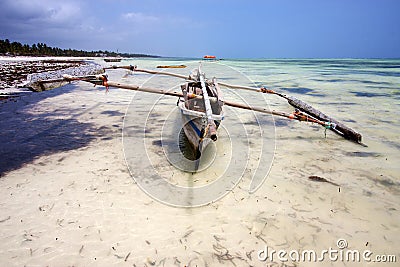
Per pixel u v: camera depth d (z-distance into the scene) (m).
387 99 10.73
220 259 2.45
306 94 12.17
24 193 3.45
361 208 3.27
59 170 4.13
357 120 7.39
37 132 5.96
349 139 5.83
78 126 6.48
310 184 3.86
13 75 16.84
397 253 2.57
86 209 3.14
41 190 3.53
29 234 2.70
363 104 9.67
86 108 8.38
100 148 5.09
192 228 2.87
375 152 5.09
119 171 4.14
